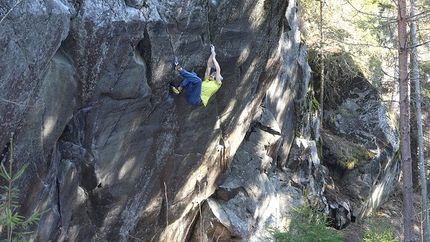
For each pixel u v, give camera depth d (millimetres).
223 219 12516
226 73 10320
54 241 8367
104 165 8633
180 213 11234
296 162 16406
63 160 8055
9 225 5570
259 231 13734
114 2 7461
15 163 6898
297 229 10992
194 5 8734
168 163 10195
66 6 6828
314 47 19734
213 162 11648
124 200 9484
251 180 13773
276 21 10992
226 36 9750
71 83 7391
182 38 8812
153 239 11000
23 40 6285
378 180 19812
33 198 7461
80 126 7977
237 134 12297
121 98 8258
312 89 18188
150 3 8102
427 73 19328
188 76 8742
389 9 20859
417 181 23391
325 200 17297
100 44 7445
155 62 8492
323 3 18797
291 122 16484
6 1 5926
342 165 19000
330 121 20078
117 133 8633
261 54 11164
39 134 7133
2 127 6504
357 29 20156
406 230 11891
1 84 6227
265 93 13602
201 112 10266
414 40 15461
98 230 9359
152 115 9172
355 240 17156
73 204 8492
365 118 19922
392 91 21141
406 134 11867
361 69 19875
